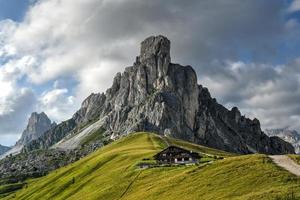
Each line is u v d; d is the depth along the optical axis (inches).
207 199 3112.7
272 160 3779.5
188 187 3572.8
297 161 3688.5
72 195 6678.2
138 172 5526.6
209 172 3791.8
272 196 2674.7
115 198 4707.2
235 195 3014.3
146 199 3737.7
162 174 5004.9
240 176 3417.8
